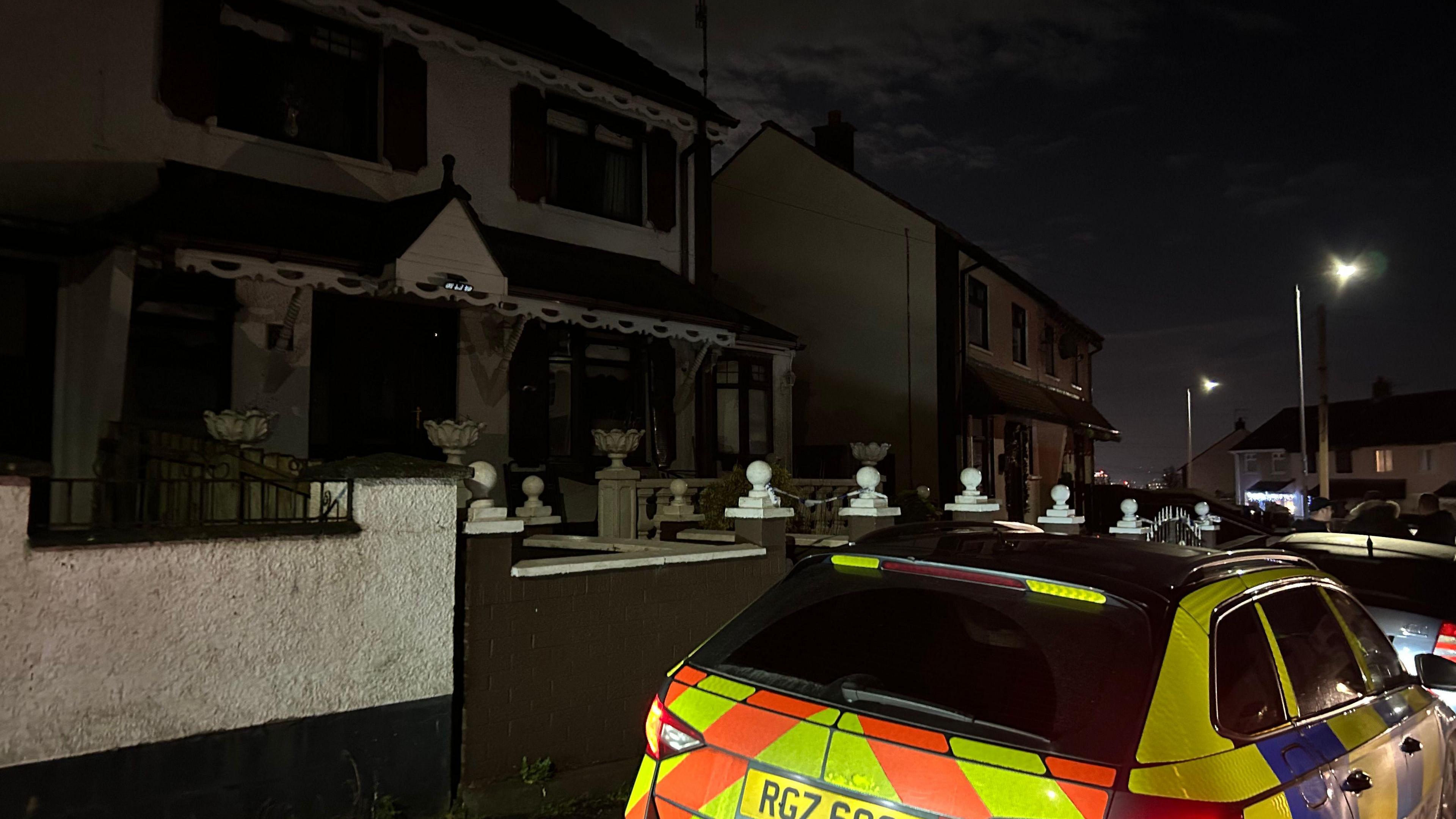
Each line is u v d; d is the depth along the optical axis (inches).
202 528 177.0
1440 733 170.7
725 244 872.3
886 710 109.3
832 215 818.8
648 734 128.0
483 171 448.1
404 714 202.2
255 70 379.6
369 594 198.1
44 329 321.1
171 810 169.3
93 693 161.8
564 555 339.9
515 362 443.2
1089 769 96.6
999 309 893.8
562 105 489.1
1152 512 1061.8
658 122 517.7
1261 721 117.9
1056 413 918.4
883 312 787.4
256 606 181.9
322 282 332.5
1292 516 1147.3
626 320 430.0
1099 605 117.7
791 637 130.3
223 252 308.0
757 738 113.5
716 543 343.6
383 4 400.8
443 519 210.7
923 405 762.2
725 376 574.2
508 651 222.1
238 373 354.3
